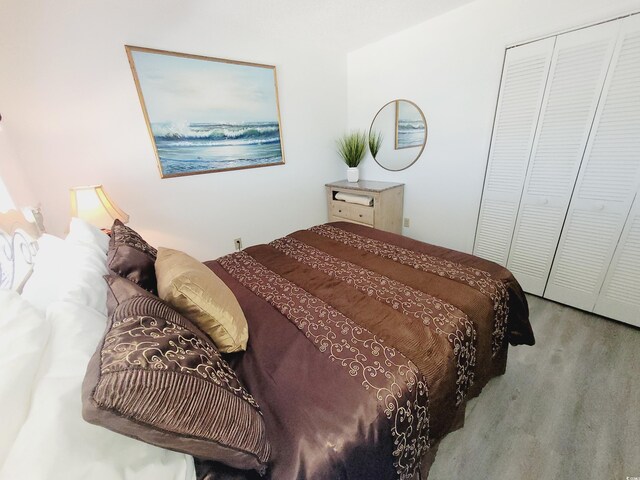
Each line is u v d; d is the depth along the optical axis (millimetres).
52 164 1786
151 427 486
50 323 717
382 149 3121
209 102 2307
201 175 2438
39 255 1153
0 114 1576
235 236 2789
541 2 1771
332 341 1007
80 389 568
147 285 1098
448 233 2787
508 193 2234
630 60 1530
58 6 1624
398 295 1252
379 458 753
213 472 662
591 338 1760
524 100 1979
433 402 911
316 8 2084
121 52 1869
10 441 454
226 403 596
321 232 2133
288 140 2920
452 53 2289
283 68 2686
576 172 1849
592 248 1890
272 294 1332
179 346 619
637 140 1592
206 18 2145
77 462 470
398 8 2121
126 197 2105
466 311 1132
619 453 1134
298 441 707
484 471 1110
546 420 1281
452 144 2512
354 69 3098
